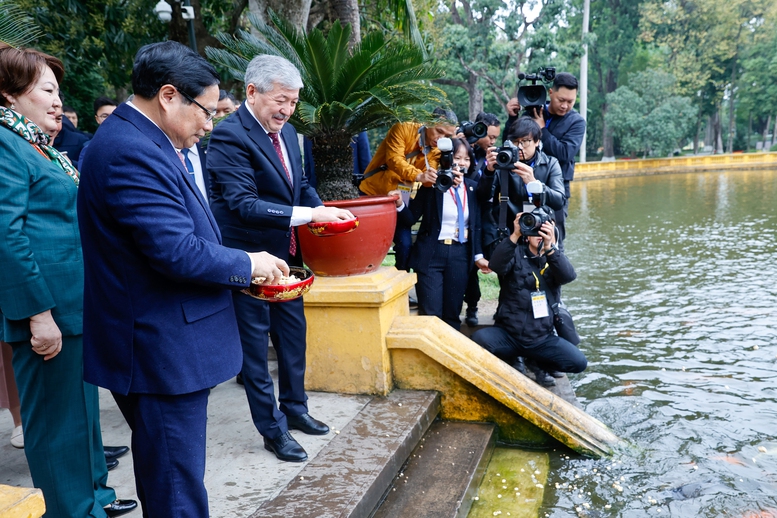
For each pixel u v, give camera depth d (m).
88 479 2.22
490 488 3.01
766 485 3.05
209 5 11.53
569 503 2.90
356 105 3.52
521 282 4.08
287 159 2.77
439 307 4.37
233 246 2.68
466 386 3.51
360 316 3.44
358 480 2.51
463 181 4.34
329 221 2.52
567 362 4.10
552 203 4.13
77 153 4.41
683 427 3.74
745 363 4.87
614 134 41.72
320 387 3.58
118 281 1.70
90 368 1.77
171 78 1.68
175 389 1.73
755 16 43.25
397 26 7.50
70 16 9.38
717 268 8.54
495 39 26.19
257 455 2.75
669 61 43.19
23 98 2.17
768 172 29.62
